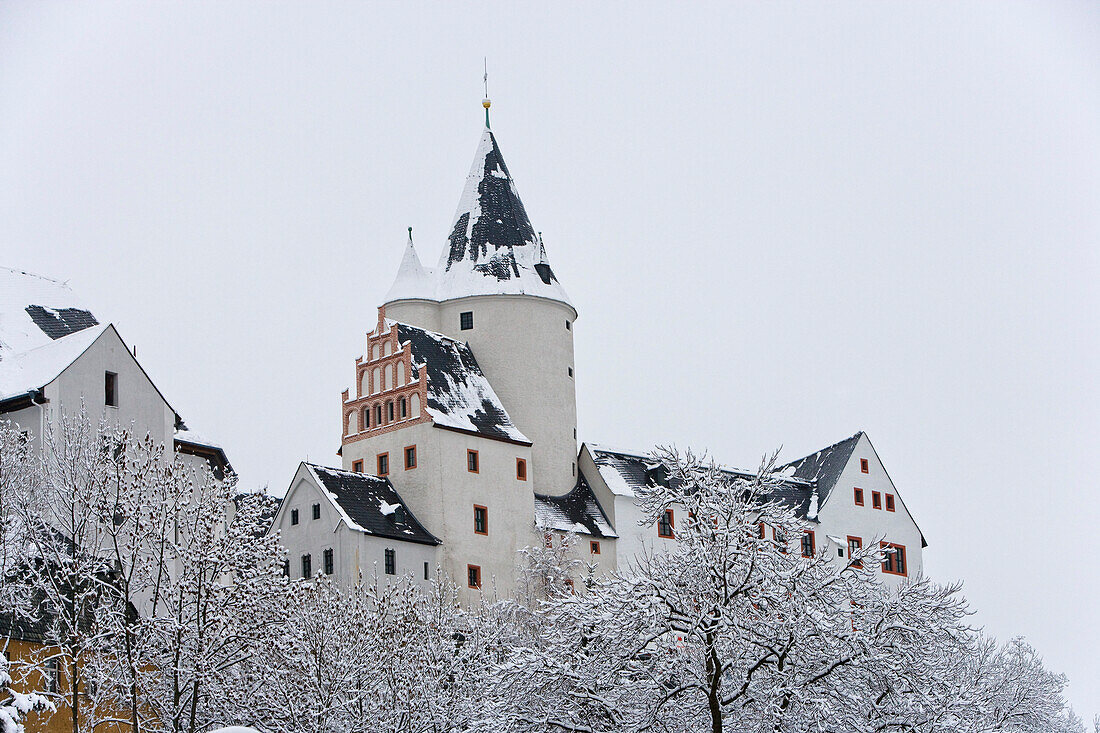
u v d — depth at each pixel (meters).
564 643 46.19
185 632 48.28
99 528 49.47
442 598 65.25
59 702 50.34
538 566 91.62
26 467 51.31
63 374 68.31
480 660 55.72
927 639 45.25
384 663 52.75
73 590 48.12
